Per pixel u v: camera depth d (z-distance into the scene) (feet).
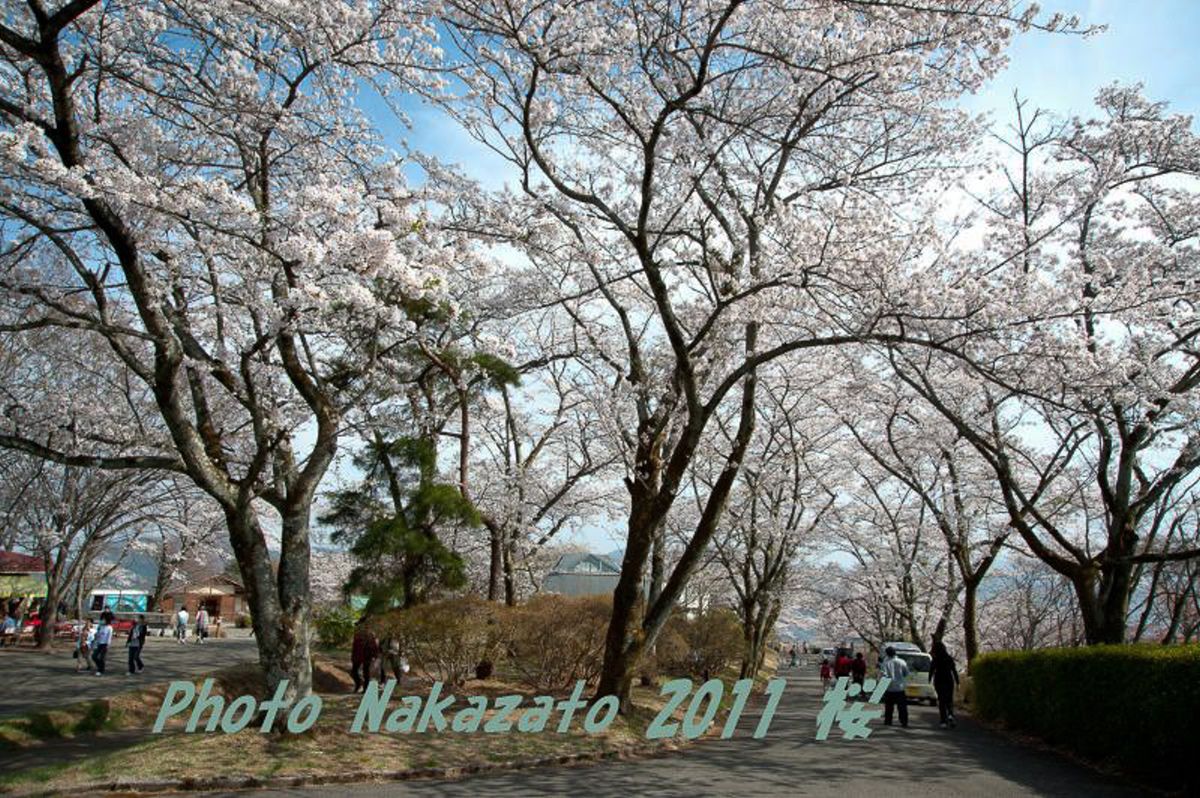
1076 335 35.65
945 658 52.90
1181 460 46.75
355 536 55.36
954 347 34.83
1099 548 78.28
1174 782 29.09
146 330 32.27
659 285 38.58
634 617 41.96
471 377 53.88
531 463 69.26
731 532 85.56
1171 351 44.37
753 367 38.83
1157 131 47.96
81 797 25.73
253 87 33.32
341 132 34.96
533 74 33.83
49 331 45.98
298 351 38.50
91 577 110.11
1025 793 28.71
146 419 62.44
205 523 95.20
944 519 67.05
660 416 44.14
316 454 33.01
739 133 38.24
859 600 118.93
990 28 32.04
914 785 29.94
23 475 71.00
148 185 26.81
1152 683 30.30
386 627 44.98
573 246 44.62
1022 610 108.58
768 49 34.53
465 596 50.01
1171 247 47.52
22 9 30.22
